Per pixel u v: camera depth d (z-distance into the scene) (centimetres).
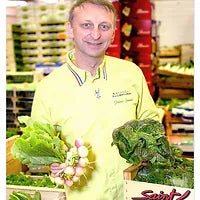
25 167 389
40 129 198
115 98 229
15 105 532
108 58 243
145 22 578
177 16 1060
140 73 246
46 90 230
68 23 225
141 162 190
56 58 785
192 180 179
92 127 224
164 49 1023
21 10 786
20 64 795
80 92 226
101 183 224
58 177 194
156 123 194
